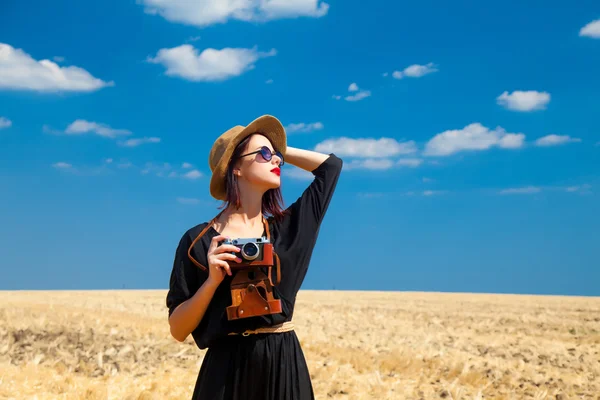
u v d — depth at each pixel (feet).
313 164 13.62
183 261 12.07
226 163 12.41
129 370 28.99
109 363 29.84
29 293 100.48
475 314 63.93
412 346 38.70
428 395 25.82
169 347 34.22
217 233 12.16
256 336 11.41
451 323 54.03
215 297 11.53
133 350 32.60
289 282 11.94
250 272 11.24
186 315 11.43
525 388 28.09
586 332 49.26
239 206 12.48
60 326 37.50
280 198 12.87
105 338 35.06
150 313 55.72
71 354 31.09
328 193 13.12
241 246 11.10
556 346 40.42
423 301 90.94
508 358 36.06
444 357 34.81
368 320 54.54
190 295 12.02
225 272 11.08
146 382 26.07
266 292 11.14
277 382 11.39
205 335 11.50
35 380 25.22
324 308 67.51
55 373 27.02
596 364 34.58
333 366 30.07
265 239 11.33
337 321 52.19
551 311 69.21
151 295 97.60
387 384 27.22
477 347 39.40
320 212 12.85
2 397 22.25
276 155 12.73
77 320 41.52
